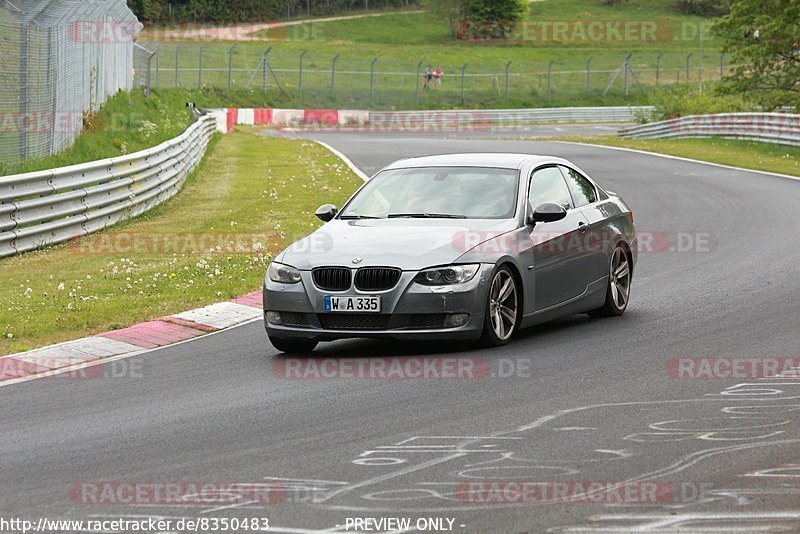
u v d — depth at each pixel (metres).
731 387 21.16
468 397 20.66
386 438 17.81
